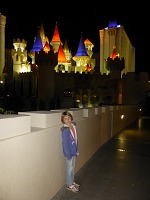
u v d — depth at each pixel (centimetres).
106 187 621
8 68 6006
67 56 6194
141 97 5128
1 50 5866
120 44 5972
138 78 5197
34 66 5197
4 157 352
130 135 1589
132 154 1012
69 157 569
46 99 4316
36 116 511
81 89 4709
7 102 4125
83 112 867
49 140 521
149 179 694
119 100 4791
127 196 567
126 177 707
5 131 363
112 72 4788
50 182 531
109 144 1241
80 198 546
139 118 3241
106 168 796
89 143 914
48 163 518
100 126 1152
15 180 384
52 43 5856
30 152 434
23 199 411
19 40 5816
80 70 5553
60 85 4634
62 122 570
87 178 689
